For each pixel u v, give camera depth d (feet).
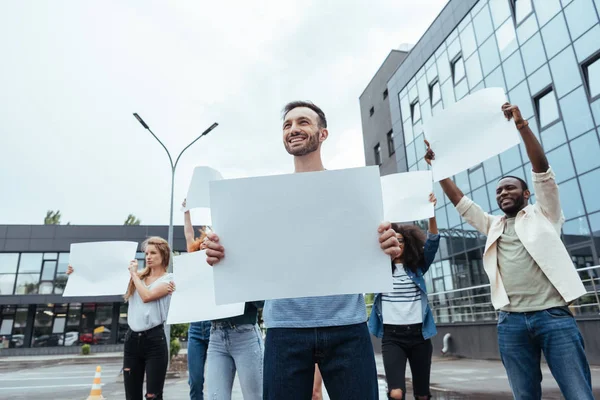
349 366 5.27
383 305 11.04
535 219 8.52
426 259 11.25
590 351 23.81
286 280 5.06
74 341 83.61
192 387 11.66
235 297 5.06
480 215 9.84
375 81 80.84
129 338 10.93
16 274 83.41
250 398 9.25
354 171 5.23
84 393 26.68
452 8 55.11
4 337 81.05
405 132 66.49
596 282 32.86
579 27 36.76
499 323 8.67
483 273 45.16
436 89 58.65
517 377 8.21
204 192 12.18
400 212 11.95
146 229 88.99
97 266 12.30
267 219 5.22
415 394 10.55
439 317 42.50
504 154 43.80
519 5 43.78
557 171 38.32
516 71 43.75
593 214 34.40
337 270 5.04
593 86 35.53
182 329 49.70
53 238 85.66
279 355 5.42
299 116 6.35
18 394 27.17
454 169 8.15
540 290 8.07
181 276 9.96
